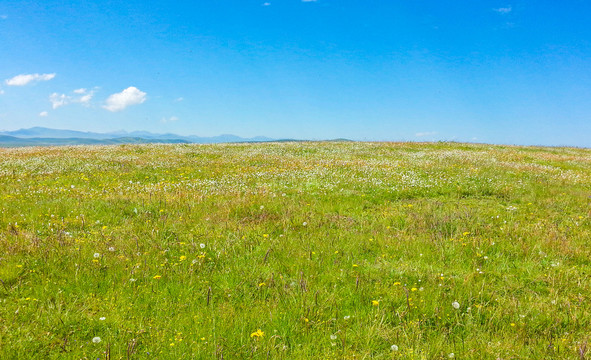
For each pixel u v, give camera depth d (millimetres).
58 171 19219
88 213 11000
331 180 17938
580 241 9617
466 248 8930
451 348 4953
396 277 7285
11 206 11422
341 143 42812
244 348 4816
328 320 5523
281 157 28344
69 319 5305
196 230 9766
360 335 5223
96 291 6270
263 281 6973
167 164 22938
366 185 16938
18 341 4703
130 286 6426
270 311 5645
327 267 7617
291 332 5227
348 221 11273
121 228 9844
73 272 6766
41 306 5531
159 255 7902
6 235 8680
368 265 7820
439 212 12461
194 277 6902
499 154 32688
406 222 11305
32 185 15375
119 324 5277
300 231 10086
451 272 7625
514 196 15430
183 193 14211
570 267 7988
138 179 18234
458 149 37625
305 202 13547
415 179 18375
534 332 5484
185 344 4809
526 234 10188
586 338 5184
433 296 6359
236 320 5398
